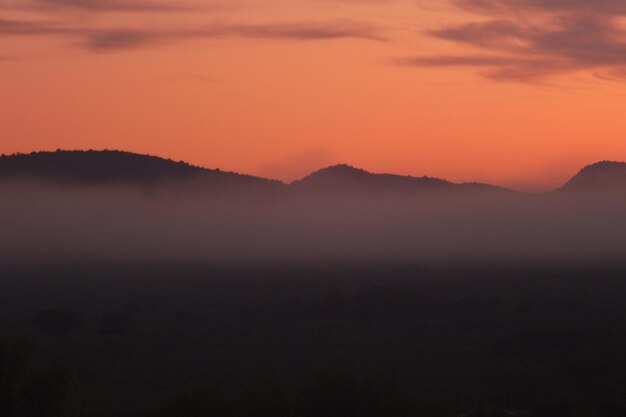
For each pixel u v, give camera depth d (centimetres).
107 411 9519
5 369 7662
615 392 10388
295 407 8544
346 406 8525
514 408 9894
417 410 8800
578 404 10012
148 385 11675
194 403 8450
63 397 7862
